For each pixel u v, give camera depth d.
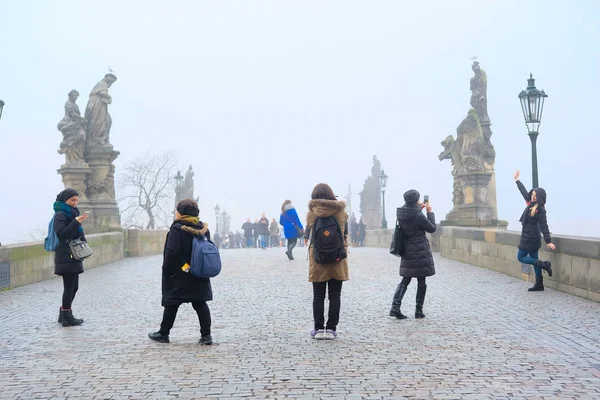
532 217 14.75
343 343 9.48
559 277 14.95
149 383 7.36
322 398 6.72
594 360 8.20
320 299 9.98
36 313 12.56
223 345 9.42
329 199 10.04
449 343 9.39
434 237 31.50
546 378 7.38
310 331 10.46
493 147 34.91
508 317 11.52
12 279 16.72
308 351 8.95
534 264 14.70
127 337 10.08
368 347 9.18
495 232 20.16
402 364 8.15
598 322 10.79
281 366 8.10
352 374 7.67
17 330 10.72
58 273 11.01
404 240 11.70
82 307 13.38
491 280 17.55
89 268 23.28
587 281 13.52
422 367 7.98
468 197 31.77
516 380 7.32
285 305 13.46
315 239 9.83
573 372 7.63
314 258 9.81
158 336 9.72
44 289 16.56
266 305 13.48
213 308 13.10
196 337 10.05
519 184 15.18
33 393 6.99
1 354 8.89
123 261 27.59
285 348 9.17
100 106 29.94
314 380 7.42
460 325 10.84
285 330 10.58
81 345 9.48
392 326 10.86
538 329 10.33
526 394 6.77
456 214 31.92
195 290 9.45
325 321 11.35
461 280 17.70
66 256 10.98
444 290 15.57
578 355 8.49
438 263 24.02
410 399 6.66
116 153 29.91
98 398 6.80
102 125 29.95
